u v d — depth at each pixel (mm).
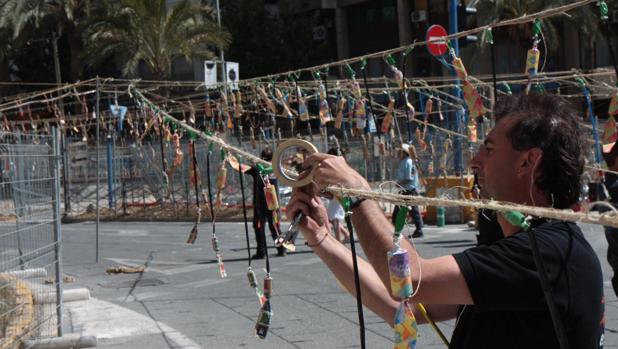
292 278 9562
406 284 1605
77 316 7656
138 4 23391
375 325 6844
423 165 14219
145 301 8609
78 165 24344
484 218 2045
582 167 1804
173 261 12047
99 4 24859
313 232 2127
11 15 26844
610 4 12078
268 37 36281
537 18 3766
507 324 1739
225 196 19281
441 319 2135
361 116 6234
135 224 20562
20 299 5984
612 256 3145
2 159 6113
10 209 6145
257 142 11461
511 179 1787
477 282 1648
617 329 6188
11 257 6121
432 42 4188
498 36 31359
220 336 6684
